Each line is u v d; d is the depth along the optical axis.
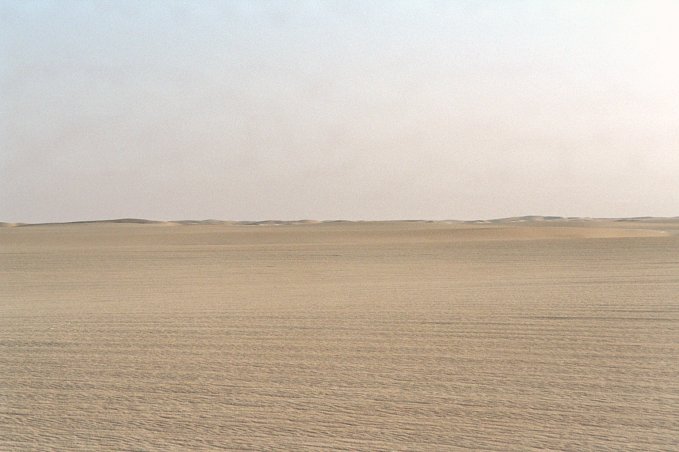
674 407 9.56
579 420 9.03
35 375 12.03
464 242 61.28
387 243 61.69
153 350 14.02
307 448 8.12
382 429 8.76
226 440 8.44
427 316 17.97
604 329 15.69
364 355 13.17
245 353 13.53
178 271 35.66
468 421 9.04
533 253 46.16
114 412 9.70
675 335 14.89
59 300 23.48
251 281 29.77
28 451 8.17
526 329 15.80
